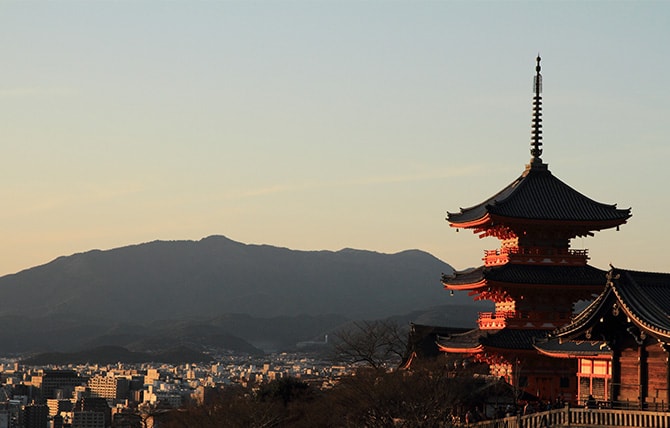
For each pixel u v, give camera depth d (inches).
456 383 5172.2
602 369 4630.9
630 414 3836.1
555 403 5236.2
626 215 5748.0
